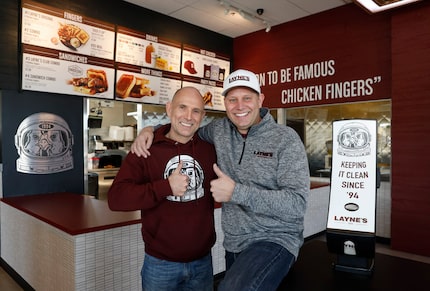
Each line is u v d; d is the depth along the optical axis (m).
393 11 4.12
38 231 2.72
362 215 1.88
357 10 4.53
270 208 1.29
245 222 1.49
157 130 1.77
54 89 3.77
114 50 4.29
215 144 1.67
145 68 4.62
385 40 4.31
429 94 3.86
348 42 4.62
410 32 4.00
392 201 4.21
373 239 1.81
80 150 4.01
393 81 4.14
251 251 1.39
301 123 5.49
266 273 1.27
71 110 3.92
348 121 1.99
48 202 3.19
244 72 1.54
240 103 1.52
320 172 5.38
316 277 1.83
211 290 1.78
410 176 4.04
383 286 1.71
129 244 2.46
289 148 1.44
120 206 1.50
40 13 3.64
